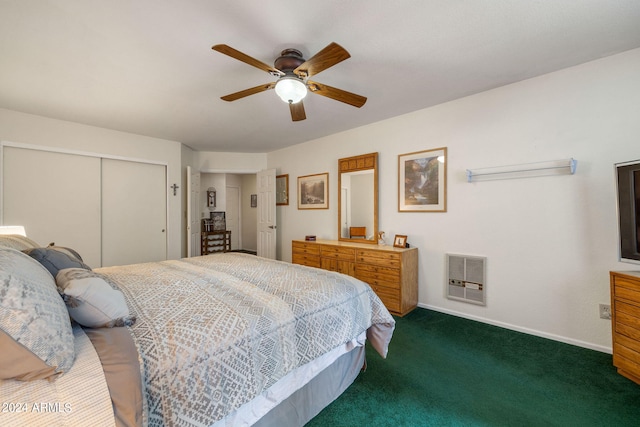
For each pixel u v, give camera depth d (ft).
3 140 10.27
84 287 3.33
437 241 10.45
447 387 5.90
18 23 5.53
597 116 7.33
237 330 3.77
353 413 5.14
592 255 7.45
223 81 8.13
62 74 7.68
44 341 2.56
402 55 6.92
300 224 16.06
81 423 2.37
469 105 9.54
